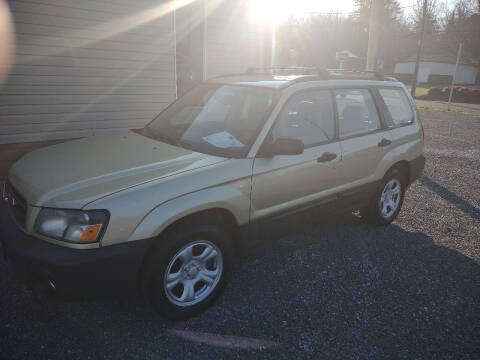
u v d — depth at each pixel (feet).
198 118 12.04
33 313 9.45
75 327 9.02
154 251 8.60
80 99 20.80
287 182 10.94
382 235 14.60
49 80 19.61
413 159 15.40
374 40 41.96
